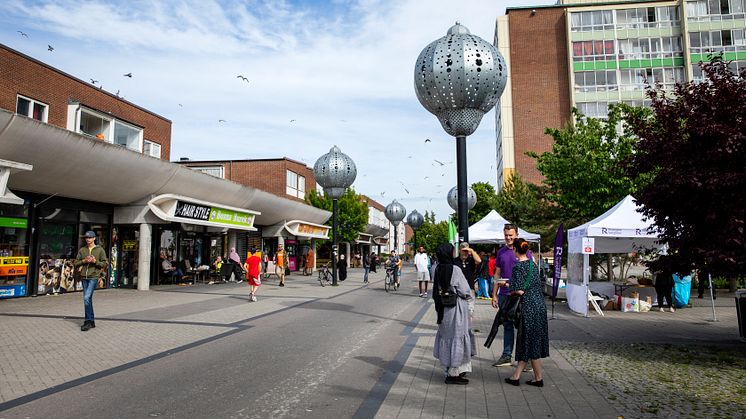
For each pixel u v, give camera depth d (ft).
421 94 34.81
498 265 23.41
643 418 15.03
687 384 18.95
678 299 47.29
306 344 27.37
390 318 38.52
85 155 48.96
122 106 72.74
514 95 150.92
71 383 19.19
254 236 106.01
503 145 149.48
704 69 24.82
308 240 133.08
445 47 33.40
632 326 34.78
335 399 17.22
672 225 25.34
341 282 86.43
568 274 47.19
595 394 17.66
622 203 42.78
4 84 53.11
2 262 47.26
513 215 109.40
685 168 23.54
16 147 42.19
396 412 15.78
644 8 145.79
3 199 39.58
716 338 29.53
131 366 22.02
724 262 21.63
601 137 74.13
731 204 21.72
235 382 19.45
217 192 73.92
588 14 147.74
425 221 294.87
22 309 40.78
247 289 66.18
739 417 15.07
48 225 52.75
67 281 54.44
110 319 35.88
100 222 59.98
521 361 18.92
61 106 61.26
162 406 16.44
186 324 34.14
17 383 19.10
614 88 144.97
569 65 147.02
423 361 23.27
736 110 22.72
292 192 135.54
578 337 29.94
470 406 16.35
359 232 158.71
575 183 71.92
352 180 79.30
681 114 24.70
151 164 58.03
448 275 19.19
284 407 16.34
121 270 63.62
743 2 140.05
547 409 15.97
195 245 81.61
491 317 39.91
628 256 70.69
